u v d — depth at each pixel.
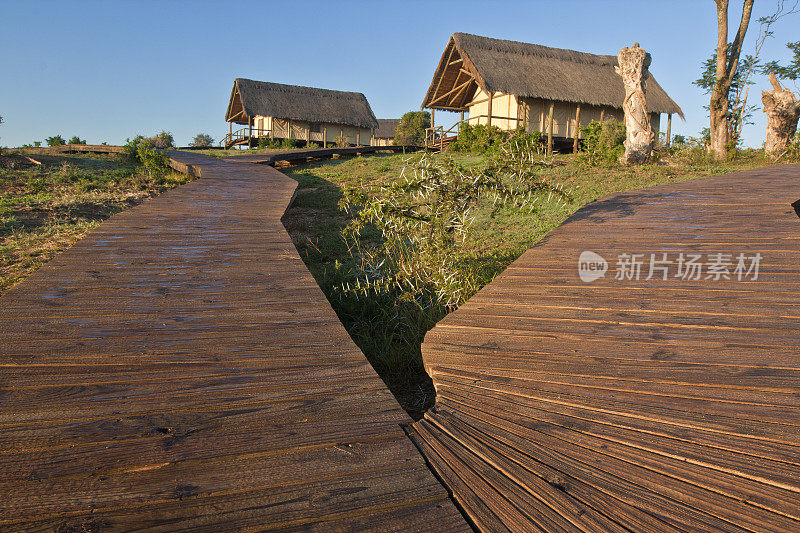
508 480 2.11
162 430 2.39
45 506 1.88
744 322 3.69
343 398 2.74
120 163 22.39
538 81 23.84
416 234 6.34
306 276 5.07
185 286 4.70
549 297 4.47
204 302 4.27
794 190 9.34
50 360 3.12
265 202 9.98
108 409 2.57
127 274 5.05
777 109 19.67
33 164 19.48
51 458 2.16
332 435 2.38
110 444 2.27
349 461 2.20
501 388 2.90
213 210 8.98
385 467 2.16
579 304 4.24
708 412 2.55
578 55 27.17
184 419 2.49
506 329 3.78
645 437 2.37
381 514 1.89
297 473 2.10
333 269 7.55
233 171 16.83
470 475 2.13
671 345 3.37
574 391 2.83
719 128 20.41
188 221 7.92
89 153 31.72
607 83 25.89
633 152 16.59
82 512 1.85
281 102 40.94
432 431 2.46
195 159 22.27
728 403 2.63
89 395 2.71
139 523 1.80
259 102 39.75
